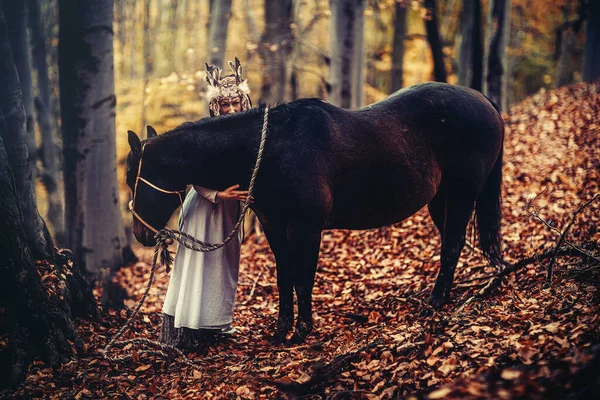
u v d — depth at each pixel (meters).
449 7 20.98
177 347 4.79
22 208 4.98
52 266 5.00
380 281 6.35
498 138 5.29
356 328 4.92
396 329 4.52
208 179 4.61
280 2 12.82
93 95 8.24
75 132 8.34
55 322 4.60
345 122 4.70
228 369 4.36
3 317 4.41
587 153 8.91
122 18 19.52
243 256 8.21
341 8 9.98
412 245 7.23
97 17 8.05
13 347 4.33
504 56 12.19
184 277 4.73
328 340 4.73
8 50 5.06
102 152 8.41
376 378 3.71
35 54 11.69
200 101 17.36
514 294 4.73
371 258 7.16
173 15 21.62
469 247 6.36
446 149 5.06
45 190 11.34
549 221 6.60
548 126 10.91
